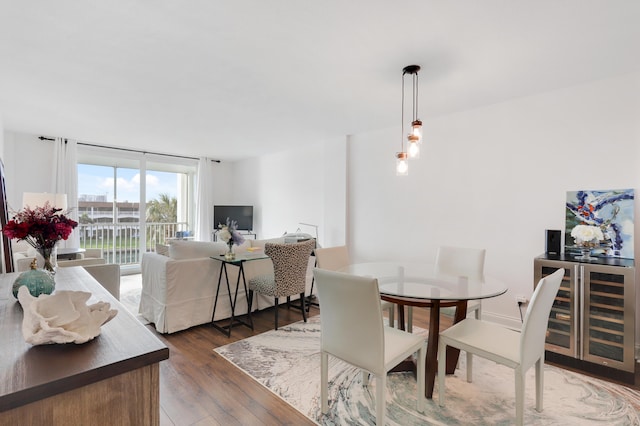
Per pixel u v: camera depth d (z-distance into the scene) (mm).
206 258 3195
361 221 4473
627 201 2498
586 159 2734
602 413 1850
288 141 5047
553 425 1744
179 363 2406
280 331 3059
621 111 2576
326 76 2611
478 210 3375
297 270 3146
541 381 1838
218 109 3477
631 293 2176
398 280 2295
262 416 1817
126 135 4676
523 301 3057
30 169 4648
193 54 2264
